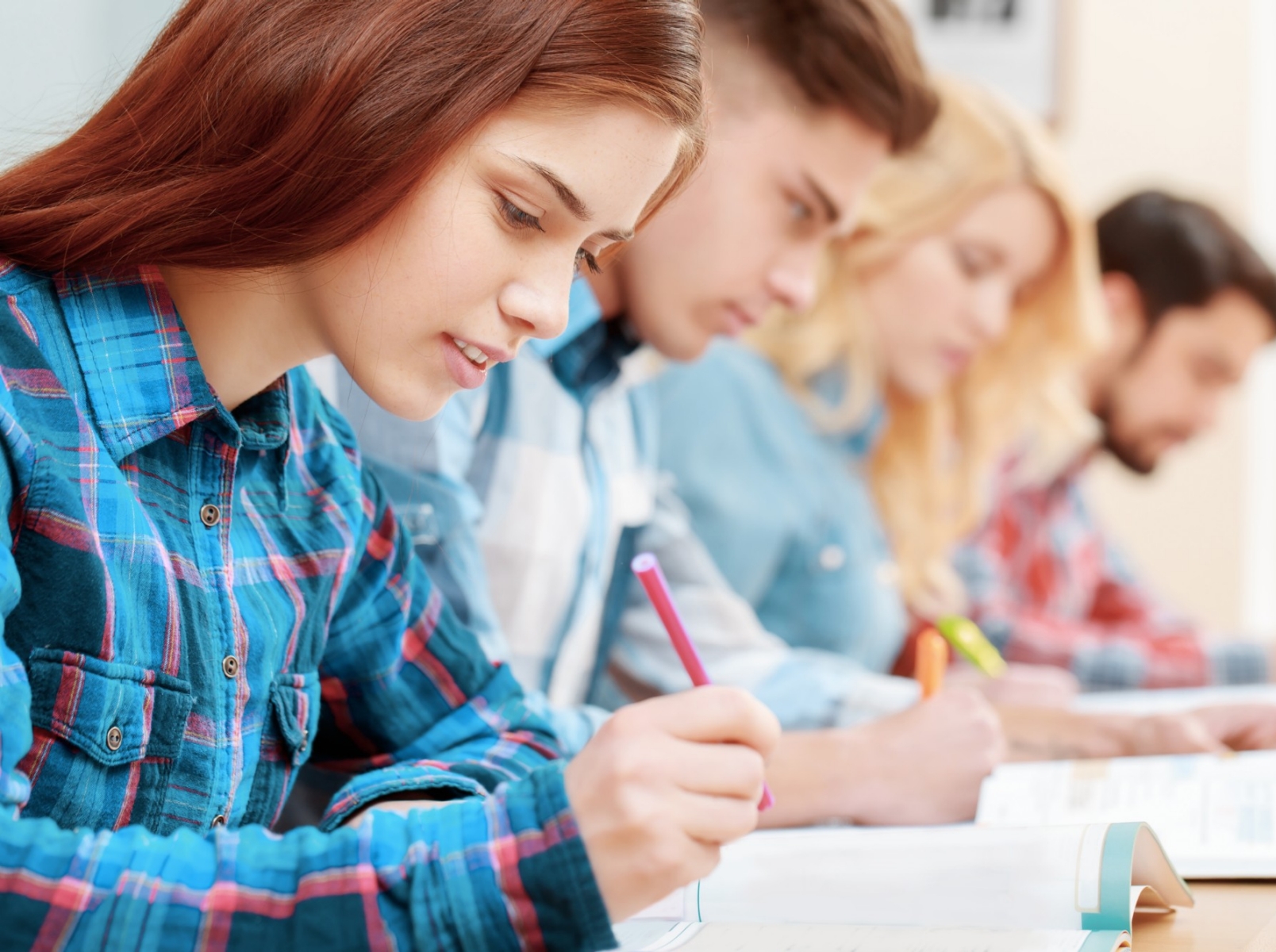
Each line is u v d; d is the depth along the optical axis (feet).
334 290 2.08
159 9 5.71
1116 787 3.19
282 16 2.02
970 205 6.03
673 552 4.69
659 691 4.47
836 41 3.90
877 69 3.96
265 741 2.38
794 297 4.14
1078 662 6.56
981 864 2.29
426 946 1.67
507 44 1.97
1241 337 7.69
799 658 4.55
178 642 2.14
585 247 2.22
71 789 1.99
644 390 4.68
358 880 1.69
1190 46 9.55
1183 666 6.53
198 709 2.18
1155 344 7.71
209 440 2.26
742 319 4.12
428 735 2.78
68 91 5.43
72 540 1.99
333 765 2.84
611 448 4.42
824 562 5.64
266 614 2.35
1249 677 6.55
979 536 6.96
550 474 4.04
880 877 2.35
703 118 2.22
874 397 6.08
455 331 2.07
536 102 1.99
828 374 5.96
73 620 1.99
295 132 1.97
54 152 2.15
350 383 3.44
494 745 2.78
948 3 9.24
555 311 2.08
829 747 3.31
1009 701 4.94
